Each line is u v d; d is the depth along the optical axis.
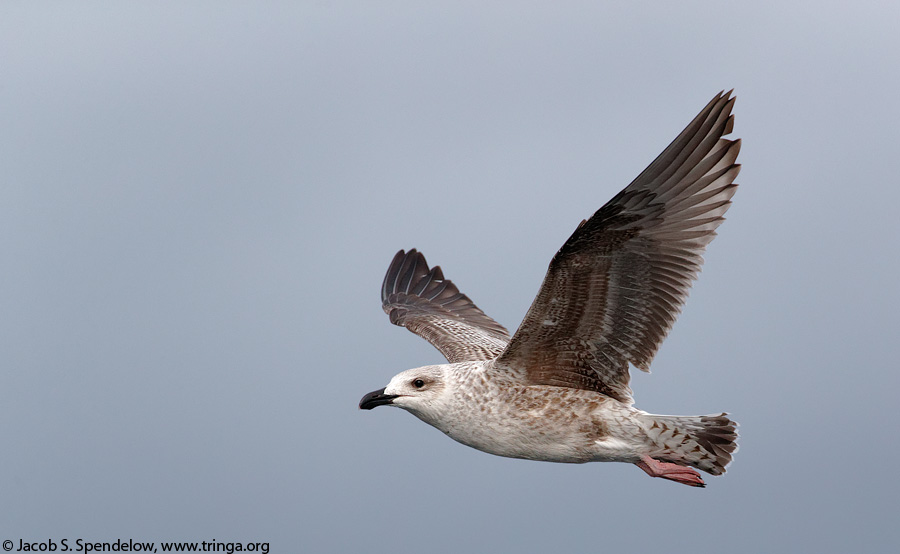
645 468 12.38
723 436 11.91
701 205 11.33
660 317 11.83
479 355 14.88
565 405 12.38
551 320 11.91
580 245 11.34
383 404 12.80
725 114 10.83
